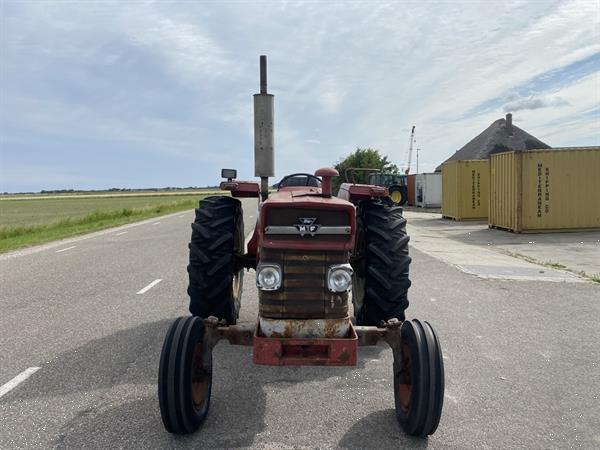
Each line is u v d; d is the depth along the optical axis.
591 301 6.08
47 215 34.25
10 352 4.31
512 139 35.41
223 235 4.13
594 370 3.90
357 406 3.28
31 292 6.79
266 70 4.29
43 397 3.40
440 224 18.14
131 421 3.05
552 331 4.89
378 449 2.75
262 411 3.20
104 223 20.22
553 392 3.50
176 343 2.73
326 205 2.93
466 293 6.53
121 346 4.46
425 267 8.56
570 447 2.78
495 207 15.59
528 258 9.66
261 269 2.88
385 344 4.59
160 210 29.78
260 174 4.38
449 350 4.34
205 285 4.06
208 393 3.07
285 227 2.90
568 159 13.88
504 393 3.48
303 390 3.53
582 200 14.01
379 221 4.17
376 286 4.05
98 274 8.17
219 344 4.58
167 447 2.75
